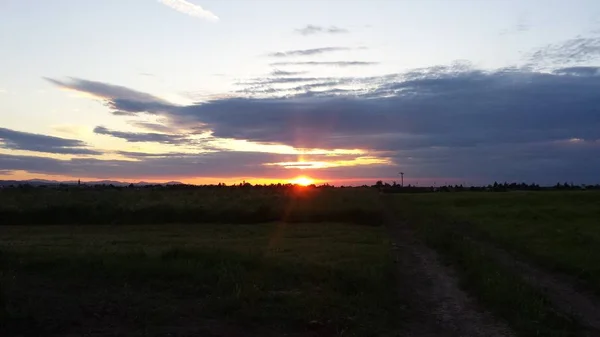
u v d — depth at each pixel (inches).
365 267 522.6
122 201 1363.2
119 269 448.5
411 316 408.2
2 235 892.0
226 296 395.5
